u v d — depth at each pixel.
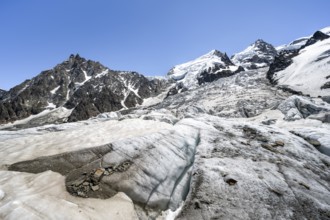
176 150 18.94
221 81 170.00
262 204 13.67
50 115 187.88
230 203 13.61
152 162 15.89
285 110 52.12
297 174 17.75
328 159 22.11
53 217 8.99
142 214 12.11
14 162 14.12
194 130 24.44
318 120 39.69
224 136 23.81
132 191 12.92
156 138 19.06
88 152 15.30
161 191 14.32
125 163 14.88
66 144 17.48
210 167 17.36
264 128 27.14
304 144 24.52
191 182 15.91
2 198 9.83
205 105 105.75
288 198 14.41
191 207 13.34
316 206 13.98
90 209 10.55
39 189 11.19
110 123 24.92
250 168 17.69
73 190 11.69
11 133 24.38
